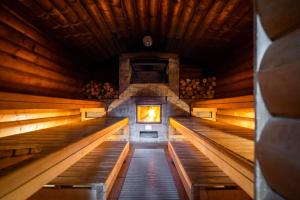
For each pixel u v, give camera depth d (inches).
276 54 35.0
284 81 31.9
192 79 274.2
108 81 295.0
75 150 87.4
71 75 229.5
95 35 200.5
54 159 68.3
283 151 32.4
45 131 125.7
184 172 124.4
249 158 60.6
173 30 197.9
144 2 152.6
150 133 281.4
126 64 272.7
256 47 41.4
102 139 132.1
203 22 169.8
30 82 147.9
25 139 98.8
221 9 143.9
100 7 153.1
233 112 203.8
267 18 37.9
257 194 40.9
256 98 41.4
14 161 68.9
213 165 131.3
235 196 99.9
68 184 99.6
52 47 182.9
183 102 272.8
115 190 135.0
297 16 30.1
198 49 240.4
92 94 270.2
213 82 263.4
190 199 103.7
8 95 94.7
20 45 135.8
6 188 45.0
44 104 128.9
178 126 186.9
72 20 160.1
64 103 159.0
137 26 196.2
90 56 256.7
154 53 271.3
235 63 201.0
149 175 160.4
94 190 99.8
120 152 165.2
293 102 30.5
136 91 273.7
